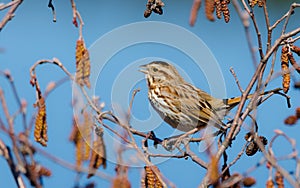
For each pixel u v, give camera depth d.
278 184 5.36
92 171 5.32
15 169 5.31
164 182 5.39
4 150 5.32
